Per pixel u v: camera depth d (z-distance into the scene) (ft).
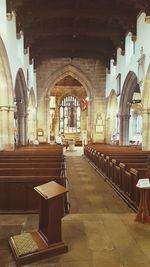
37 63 77.82
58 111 113.60
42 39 66.59
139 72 47.09
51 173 21.58
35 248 11.82
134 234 14.38
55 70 82.48
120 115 64.44
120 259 11.71
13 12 44.37
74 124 115.65
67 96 115.24
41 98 82.84
